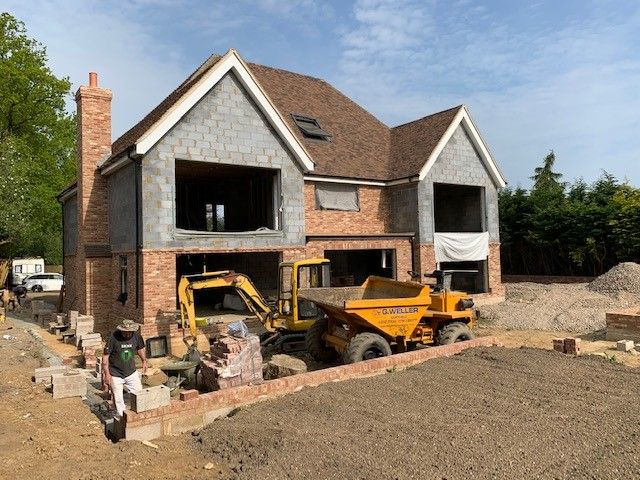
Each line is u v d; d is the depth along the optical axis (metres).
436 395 7.87
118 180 15.91
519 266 32.81
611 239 26.44
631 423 6.51
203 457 5.91
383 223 20.39
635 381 8.55
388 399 7.70
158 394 6.86
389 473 5.18
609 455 5.53
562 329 15.24
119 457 5.91
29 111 34.09
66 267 22.30
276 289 21.58
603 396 7.73
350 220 19.38
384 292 12.35
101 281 16.55
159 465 5.69
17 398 8.79
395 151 21.94
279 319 12.78
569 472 5.16
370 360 9.54
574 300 19.06
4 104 32.56
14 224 25.53
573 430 6.27
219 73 14.65
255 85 15.28
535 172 49.12
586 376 8.90
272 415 7.06
